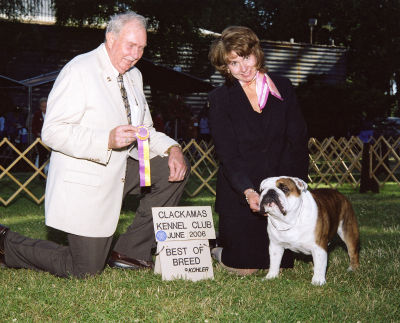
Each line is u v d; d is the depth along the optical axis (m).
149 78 18.86
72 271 4.21
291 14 36.88
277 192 3.88
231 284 4.08
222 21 29.08
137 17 4.15
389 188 12.80
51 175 4.16
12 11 24.58
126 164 4.38
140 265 4.61
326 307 3.56
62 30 25.05
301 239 4.08
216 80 27.89
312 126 18.53
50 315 3.34
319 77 20.94
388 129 21.56
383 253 5.36
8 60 24.20
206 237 4.46
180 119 20.41
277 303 3.62
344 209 4.61
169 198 4.58
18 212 8.59
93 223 4.09
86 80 4.10
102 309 3.42
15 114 19.53
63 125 4.01
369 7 33.66
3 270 4.44
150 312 3.37
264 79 4.42
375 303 3.65
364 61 35.84
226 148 4.44
